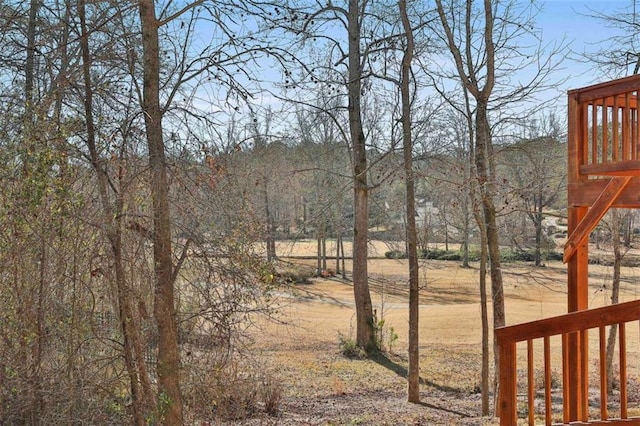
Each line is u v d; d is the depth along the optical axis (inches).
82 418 258.8
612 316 233.8
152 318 265.3
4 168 249.9
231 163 276.5
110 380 262.2
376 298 1124.5
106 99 264.1
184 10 275.0
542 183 493.4
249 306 314.3
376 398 530.0
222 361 278.8
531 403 248.2
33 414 258.8
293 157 740.7
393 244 1153.4
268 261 292.7
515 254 925.2
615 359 647.1
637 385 550.6
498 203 621.0
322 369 634.8
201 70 282.5
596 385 551.2
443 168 571.8
